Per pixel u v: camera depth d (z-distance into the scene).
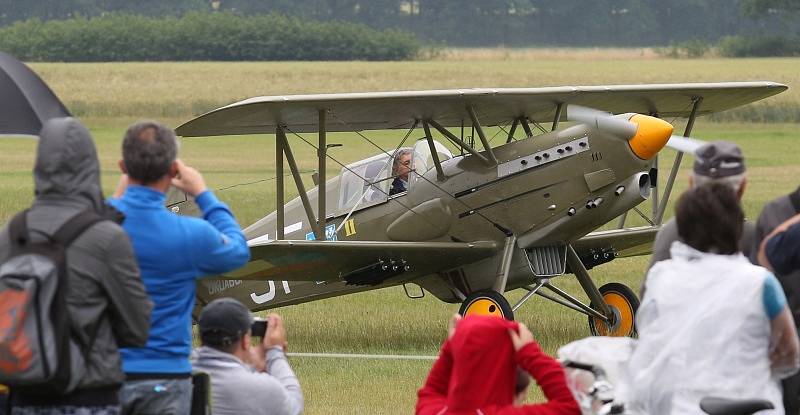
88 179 17.00
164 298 18.02
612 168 41.09
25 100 23.78
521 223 42.72
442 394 17.92
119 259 16.67
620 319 44.59
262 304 48.16
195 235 18.06
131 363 17.91
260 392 19.30
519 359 16.94
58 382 16.06
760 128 174.88
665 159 130.38
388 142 149.62
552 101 43.28
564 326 46.66
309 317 49.22
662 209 47.69
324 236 42.03
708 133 166.38
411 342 43.50
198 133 42.59
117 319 16.83
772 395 17.50
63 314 16.16
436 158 43.62
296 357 40.06
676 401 17.12
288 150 42.62
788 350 17.44
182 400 18.16
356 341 43.78
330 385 34.34
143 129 18.03
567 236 42.97
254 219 82.12
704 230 17.31
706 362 17.02
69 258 16.38
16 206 87.81
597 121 40.59
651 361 17.34
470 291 44.88
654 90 44.06
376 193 45.38
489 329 16.89
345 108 40.62
